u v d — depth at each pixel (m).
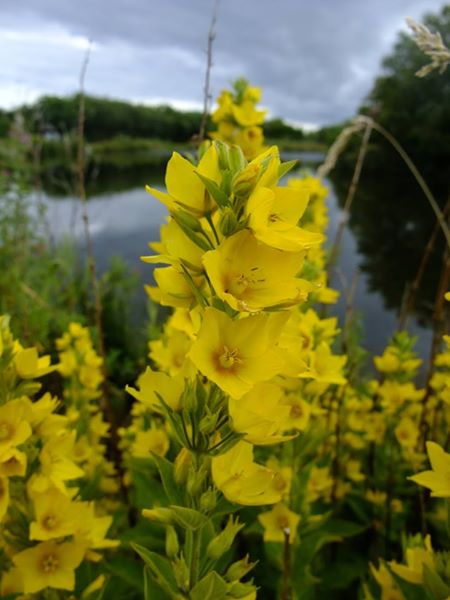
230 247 1.27
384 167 29.83
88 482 3.16
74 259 7.53
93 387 3.60
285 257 1.29
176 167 1.34
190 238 1.34
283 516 2.55
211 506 1.45
